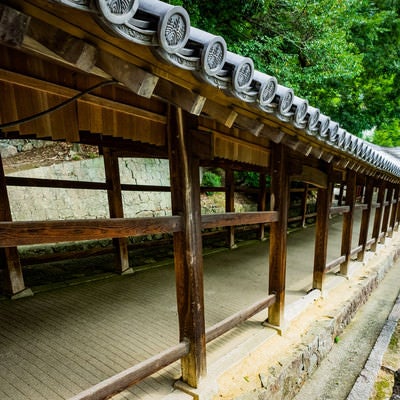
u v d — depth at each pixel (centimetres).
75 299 383
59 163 662
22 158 683
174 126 196
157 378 241
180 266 212
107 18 80
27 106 157
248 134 268
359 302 514
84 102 173
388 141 1695
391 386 335
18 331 301
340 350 400
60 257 415
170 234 779
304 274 529
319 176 387
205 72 118
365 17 874
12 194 543
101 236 155
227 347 292
